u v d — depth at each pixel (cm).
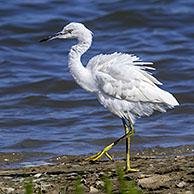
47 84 2241
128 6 3002
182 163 1360
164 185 1173
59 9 2991
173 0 3052
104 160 1483
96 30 2853
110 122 1870
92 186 1200
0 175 1355
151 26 2873
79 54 1380
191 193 1124
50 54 2589
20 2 3000
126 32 2816
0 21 2859
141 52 2591
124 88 1329
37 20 2875
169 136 1728
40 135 1764
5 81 2275
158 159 1441
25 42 2719
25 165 1506
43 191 1183
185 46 2642
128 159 1330
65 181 1253
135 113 1358
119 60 1345
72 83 2244
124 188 998
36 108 2047
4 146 1670
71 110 2011
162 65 2434
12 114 1966
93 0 3066
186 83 2266
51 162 1531
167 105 1352
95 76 1350
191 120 1875
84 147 1662
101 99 1366
